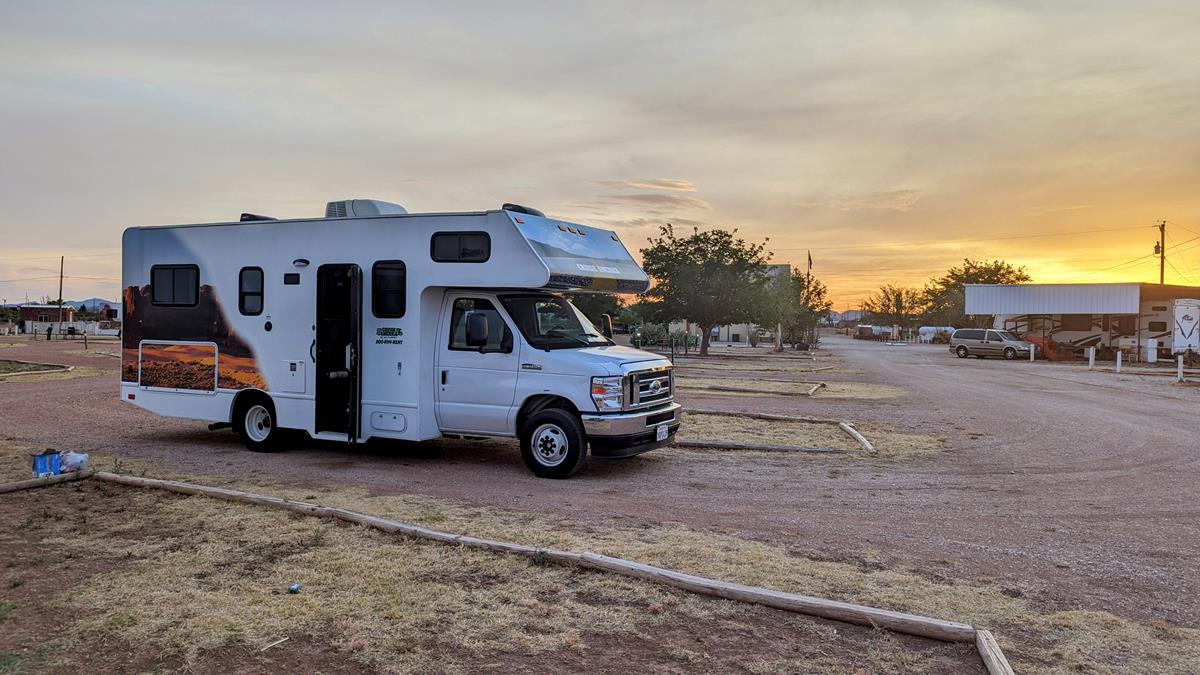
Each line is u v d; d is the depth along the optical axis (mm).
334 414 10109
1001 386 23734
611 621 4750
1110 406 17984
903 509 7891
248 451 10734
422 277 9453
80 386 19188
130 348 11438
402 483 8719
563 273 9016
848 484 9039
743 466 10031
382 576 5430
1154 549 6613
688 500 8109
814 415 15453
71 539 6203
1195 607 5258
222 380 10742
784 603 4953
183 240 10961
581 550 6117
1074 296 41719
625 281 10344
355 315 9633
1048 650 4500
